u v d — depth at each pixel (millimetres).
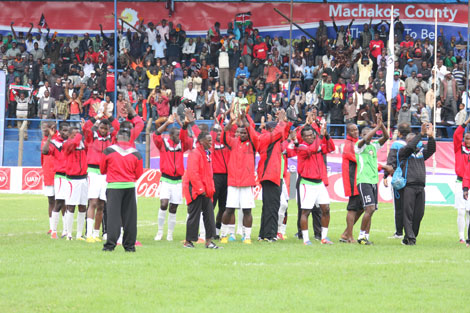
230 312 8867
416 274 11484
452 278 11156
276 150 15938
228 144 15688
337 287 10430
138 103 34906
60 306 9109
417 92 33906
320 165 15570
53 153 16312
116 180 13297
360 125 33156
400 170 15750
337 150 31344
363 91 33750
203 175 14250
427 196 26594
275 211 16109
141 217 22016
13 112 36781
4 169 31406
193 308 9047
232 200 15625
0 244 15031
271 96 34062
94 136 15641
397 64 34750
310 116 15680
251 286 10445
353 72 34812
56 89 36094
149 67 36344
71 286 10273
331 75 34625
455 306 9266
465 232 17391
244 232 15867
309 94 34906
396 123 33312
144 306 9141
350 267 12055
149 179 30219
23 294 9742
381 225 20328
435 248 14898
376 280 10977
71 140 15836
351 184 15906
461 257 13398
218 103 34938
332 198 28656
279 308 9109
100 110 15672
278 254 13516
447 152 31391
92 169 15672
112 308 9023
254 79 36344
